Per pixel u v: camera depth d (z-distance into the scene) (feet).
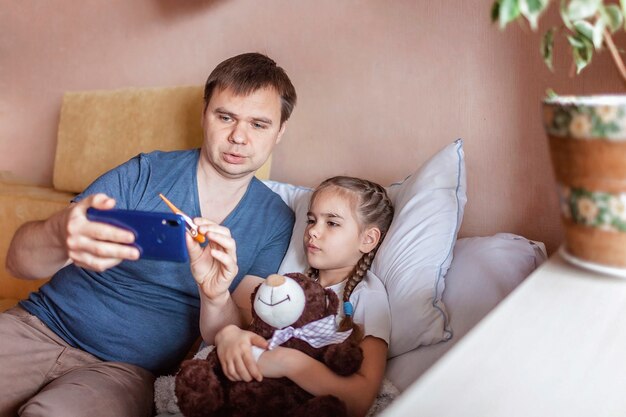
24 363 4.13
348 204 3.98
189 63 6.32
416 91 4.97
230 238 3.47
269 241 4.54
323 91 5.46
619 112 1.80
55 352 4.21
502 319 1.91
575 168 1.97
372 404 3.33
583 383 1.59
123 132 6.11
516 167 4.59
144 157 4.53
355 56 5.24
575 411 1.48
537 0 2.05
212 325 3.80
